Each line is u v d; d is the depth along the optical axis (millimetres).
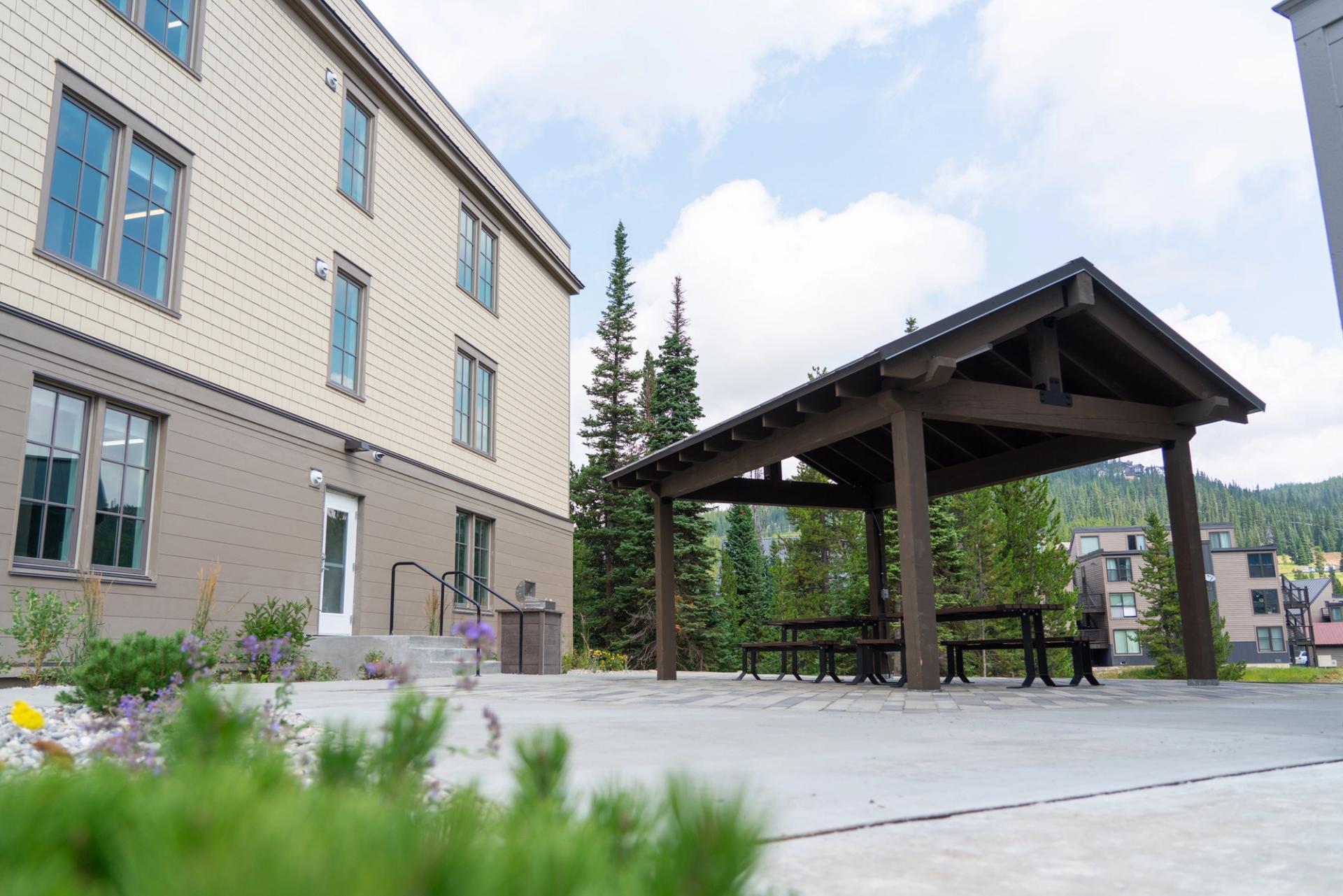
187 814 468
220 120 9000
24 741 3162
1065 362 9000
